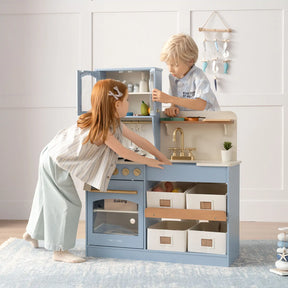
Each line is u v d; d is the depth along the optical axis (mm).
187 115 2977
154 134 2906
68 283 2367
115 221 2869
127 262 2744
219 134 2939
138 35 4102
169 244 2746
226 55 4020
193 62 2977
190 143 2988
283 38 3986
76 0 4125
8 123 4227
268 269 2596
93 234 2879
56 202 2717
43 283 2367
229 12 4020
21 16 4176
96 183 2656
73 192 2750
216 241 2660
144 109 2986
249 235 3510
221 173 2660
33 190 4223
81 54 4145
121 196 2828
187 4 4043
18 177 4234
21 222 4074
